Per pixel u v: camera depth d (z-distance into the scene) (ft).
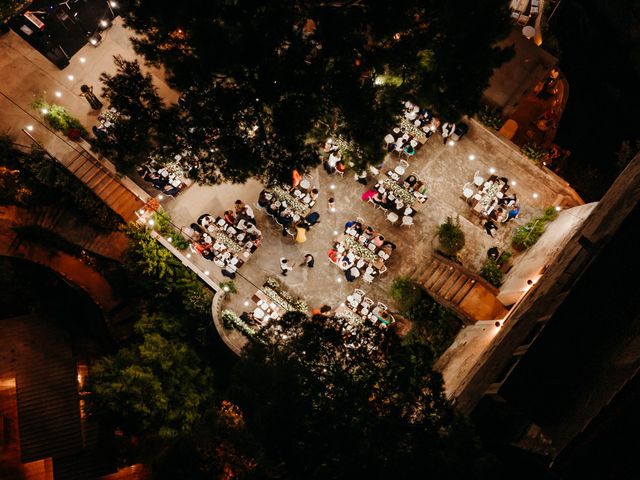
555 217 63.52
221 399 57.62
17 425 66.03
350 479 35.32
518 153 67.46
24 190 67.62
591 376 39.70
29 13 66.13
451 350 60.08
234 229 63.87
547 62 69.26
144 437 59.98
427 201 67.05
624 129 93.45
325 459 36.24
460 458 35.22
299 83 48.88
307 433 36.73
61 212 69.56
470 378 50.90
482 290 60.70
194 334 63.46
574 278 45.80
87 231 69.46
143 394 52.85
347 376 38.34
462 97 51.24
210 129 52.03
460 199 67.21
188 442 42.78
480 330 56.90
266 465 40.09
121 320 70.28
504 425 45.85
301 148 52.24
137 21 50.47
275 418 36.99
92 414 56.59
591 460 35.42
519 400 41.42
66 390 65.41
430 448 35.55
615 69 95.91
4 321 70.03
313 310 62.85
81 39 71.41
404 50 49.78
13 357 67.67
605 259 40.96
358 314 61.82
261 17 47.19
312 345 39.63
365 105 50.34
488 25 48.26
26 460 61.05
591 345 40.37
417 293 61.87
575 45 97.04
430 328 61.11
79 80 70.59
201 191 66.85
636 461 33.81
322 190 67.26
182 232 64.80
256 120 53.36
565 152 79.92
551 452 38.75
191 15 47.67
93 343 72.43
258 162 52.70
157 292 66.03
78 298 73.56
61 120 66.08
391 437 36.04
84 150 66.13
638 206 40.37
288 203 65.26
